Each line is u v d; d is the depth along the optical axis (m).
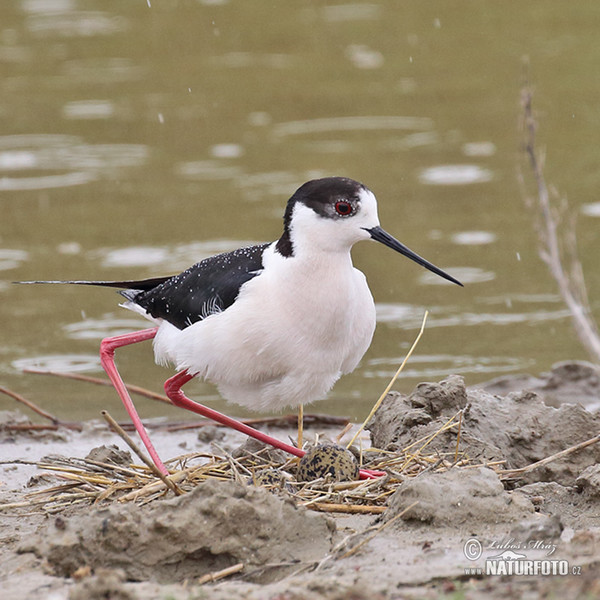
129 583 6.68
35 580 6.96
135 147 20.89
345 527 7.80
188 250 16.14
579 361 12.64
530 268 15.68
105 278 15.16
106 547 7.23
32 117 22.38
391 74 24.86
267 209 17.75
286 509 7.46
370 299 9.15
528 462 9.37
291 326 8.64
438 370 13.03
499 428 9.50
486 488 7.75
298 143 20.92
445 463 8.77
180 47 27.06
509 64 25.05
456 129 21.39
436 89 23.80
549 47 25.94
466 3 29.70
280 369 8.84
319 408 12.07
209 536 7.28
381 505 8.28
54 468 8.91
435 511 7.59
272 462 9.32
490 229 16.97
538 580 6.41
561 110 22.16
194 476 8.64
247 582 7.00
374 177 19.08
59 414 12.06
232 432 11.36
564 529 7.83
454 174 19.19
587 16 28.05
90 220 17.42
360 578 6.68
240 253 9.24
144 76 25.00
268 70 25.36
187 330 9.04
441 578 6.61
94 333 14.16
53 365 13.34
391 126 21.69
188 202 18.12
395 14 29.19
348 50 26.59
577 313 11.76
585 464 8.94
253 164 19.89
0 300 15.16
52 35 27.78
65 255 16.09
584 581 6.14
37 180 19.25
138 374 13.23
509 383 12.43
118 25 28.62
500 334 13.91
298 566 7.17
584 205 17.69
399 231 16.98
